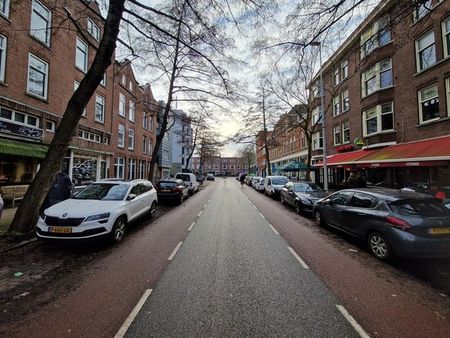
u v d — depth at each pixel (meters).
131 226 8.02
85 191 7.22
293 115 24.64
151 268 4.51
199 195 19.64
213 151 41.66
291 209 11.91
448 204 6.20
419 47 12.16
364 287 3.81
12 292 3.61
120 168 20.72
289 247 5.83
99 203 6.25
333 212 6.98
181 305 3.26
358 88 16.69
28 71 11.23
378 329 2.78
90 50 16.03
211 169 114.69
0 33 9.91
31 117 11.62
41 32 11.95
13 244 5.66
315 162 23.95
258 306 3.24
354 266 4.68
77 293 3.57
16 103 10.52
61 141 6.70
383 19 6.15
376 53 14.30
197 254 5.29
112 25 6.70
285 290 3.69
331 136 20.81
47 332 2.70
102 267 4.56
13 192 10.34
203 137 33.47
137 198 7.66
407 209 4.90
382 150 13.62
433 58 11.38
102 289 3.70
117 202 6.45
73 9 12.84
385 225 4.93
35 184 6.46
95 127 16.56
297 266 4.65
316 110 23.52
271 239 6.50
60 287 3.76
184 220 9.05
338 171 19.84
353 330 2.76
